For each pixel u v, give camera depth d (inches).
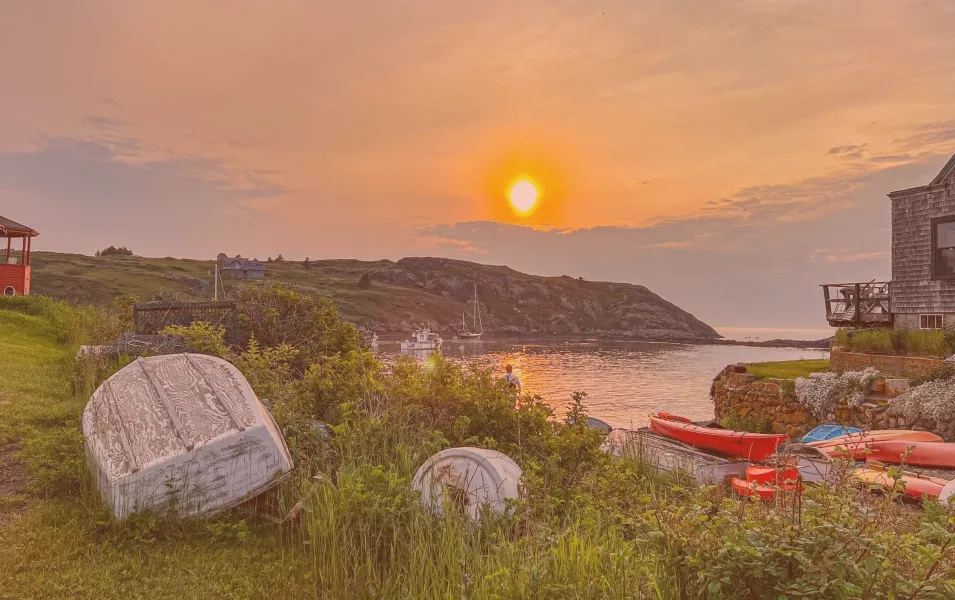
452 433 326.6
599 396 1582.2
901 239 911.7
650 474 366.0
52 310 829.2
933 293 864.3
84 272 4753.9
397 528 216.2
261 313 523.8
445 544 205.3
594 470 300.7
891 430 541.3
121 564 199.5
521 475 245.1
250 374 396.5
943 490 315.0
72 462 262.4
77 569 194.5
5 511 233.1
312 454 282.7
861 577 128.8
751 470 355.3
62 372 466.9
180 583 192.9
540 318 7849.4
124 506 225.5
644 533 182.5
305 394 343.9
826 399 667.4
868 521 148.9
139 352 450.6
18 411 345.1
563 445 311.9
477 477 238.1
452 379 348.8
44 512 229.3
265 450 249.6
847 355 773.3
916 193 891.4
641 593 160.6
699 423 829.8
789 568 139.3
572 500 263.9
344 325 538.9
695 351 4227.4
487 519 223.0
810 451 361.4
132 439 246.5
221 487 239.6
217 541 223.8
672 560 158.1
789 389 737.0
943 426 529.0
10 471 269.7
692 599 154.2
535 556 183.3
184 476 234.7
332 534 214.5
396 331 5925.2
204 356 308.5
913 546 143.6
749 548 136.4
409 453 286.0
